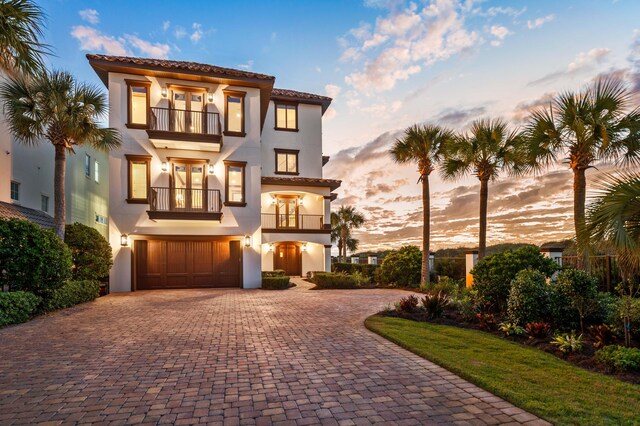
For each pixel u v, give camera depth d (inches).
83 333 255.9
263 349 213.0
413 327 269.9
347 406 129.3
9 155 448.1
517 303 251.4
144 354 201.6
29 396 139.5
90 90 427.5
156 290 549.6
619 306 205.3
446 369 172.9
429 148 560.7
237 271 593.9
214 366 179.2
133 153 550.0
